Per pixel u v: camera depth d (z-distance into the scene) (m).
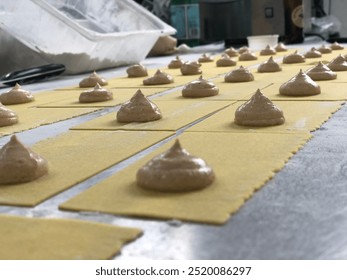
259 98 0.36
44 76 0.78
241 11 1.43
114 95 0.56
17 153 0.26
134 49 0.98
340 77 0.59
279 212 0.20
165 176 0.23
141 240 0.18
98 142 0.33
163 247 0.18
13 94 0.53
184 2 1.44
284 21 1.36
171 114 0.41
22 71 0.75
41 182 0.25
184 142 0.32
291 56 0.81
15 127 0.40
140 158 0.29
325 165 0.26
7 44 0.84
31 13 0.79
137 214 0.20
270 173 0.25
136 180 0.24
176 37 1.47
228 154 0.28
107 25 1.04
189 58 1.11
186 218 0.20
